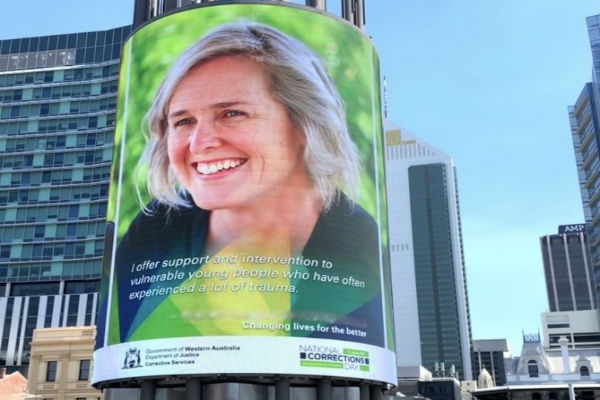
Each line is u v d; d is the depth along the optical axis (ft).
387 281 124.47
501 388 333.42
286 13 126.21
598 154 508.12
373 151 128.16
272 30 124.47
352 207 120.06
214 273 110.01
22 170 454.81
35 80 483.10
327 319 110.83
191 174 117.60
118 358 111.65
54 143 461.78
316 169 118.62
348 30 131.34
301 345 107.55
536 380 378.94
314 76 123.75
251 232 112.27
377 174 127.75
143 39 130.21
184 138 119.96
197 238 113.09
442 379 494.18
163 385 114.11
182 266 111.86
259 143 117.39
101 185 445.78
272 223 113.09
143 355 108.88
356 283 116.26
